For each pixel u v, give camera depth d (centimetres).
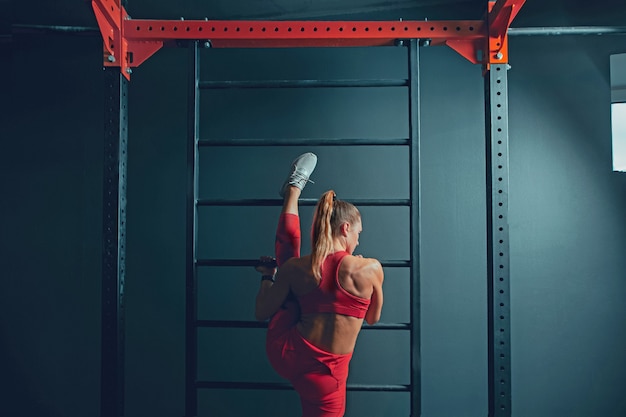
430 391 326
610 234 325
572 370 323
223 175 336
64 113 338
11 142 337
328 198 234
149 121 337
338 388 228
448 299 328
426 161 331
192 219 250
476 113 332
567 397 322
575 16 331
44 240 335
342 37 252
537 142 329
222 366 331
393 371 327
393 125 333
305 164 249
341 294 223
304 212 333
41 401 331
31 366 332
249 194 335
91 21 339
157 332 331
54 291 333
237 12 339
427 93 333
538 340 324
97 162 337
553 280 325
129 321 332
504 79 247
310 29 253
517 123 330
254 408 330
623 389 321
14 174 337
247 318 332
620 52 328
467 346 326
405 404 326
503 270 242
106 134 250
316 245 227
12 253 334
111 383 247
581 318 324
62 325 332
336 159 333
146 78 338
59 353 332
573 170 328
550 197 327
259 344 331
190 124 252
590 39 330
